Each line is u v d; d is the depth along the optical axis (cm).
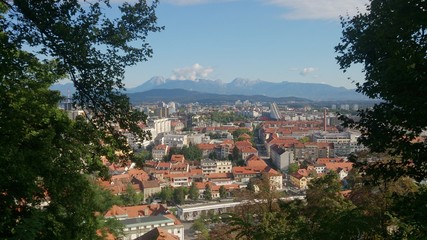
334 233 1246
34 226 869
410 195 1197
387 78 1105
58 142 1775
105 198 2419
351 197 2086
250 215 1756
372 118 1257
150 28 1230
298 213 1658
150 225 6356
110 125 1399
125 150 1477
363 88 1266
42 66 1510
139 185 10975
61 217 1691
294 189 11525
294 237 1330
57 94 1855
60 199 1694
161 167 13500
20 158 1375
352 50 1291
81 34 1133
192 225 8125
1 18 1190
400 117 1142
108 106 1318
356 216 1266
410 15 1074
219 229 2630
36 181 1592
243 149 16100
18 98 1596
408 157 1176
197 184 11381
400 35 1103
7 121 1492
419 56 1045
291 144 16750
